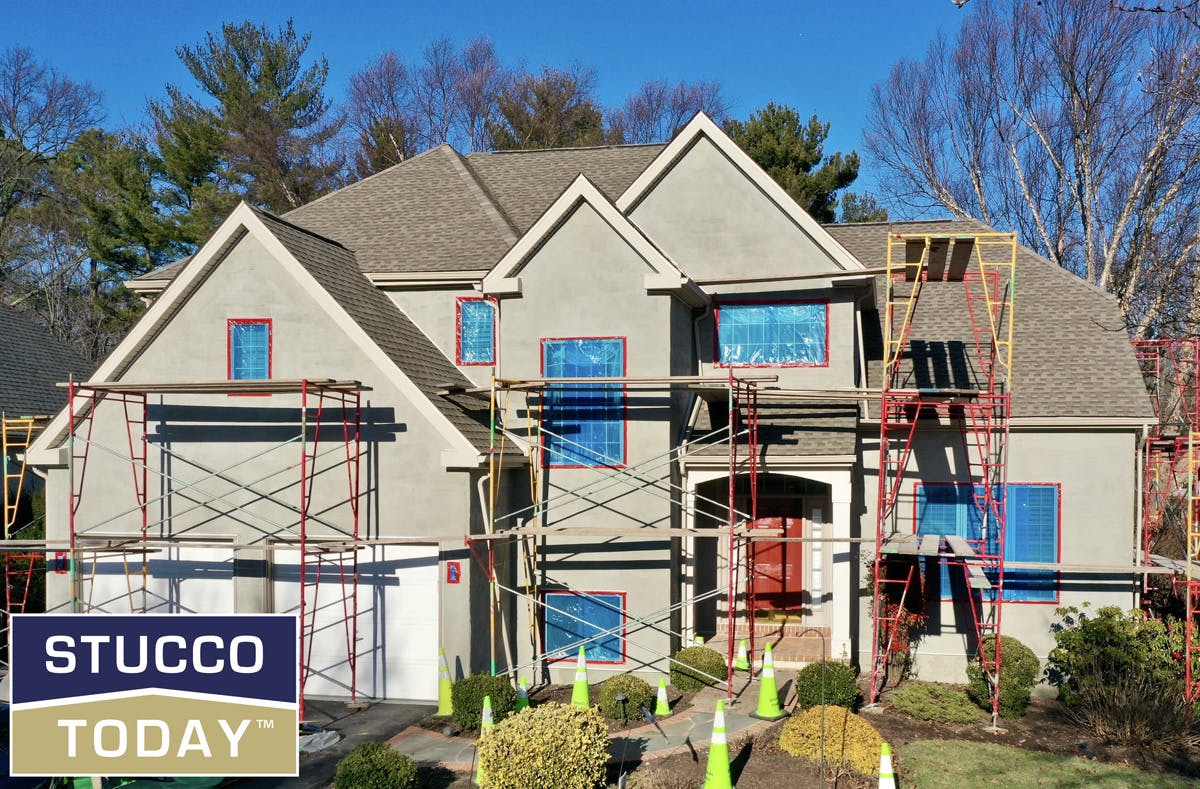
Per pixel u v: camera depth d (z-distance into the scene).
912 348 21.78
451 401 19.14
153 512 19.11
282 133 50.31
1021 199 43.06
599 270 19.50
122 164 47.97
